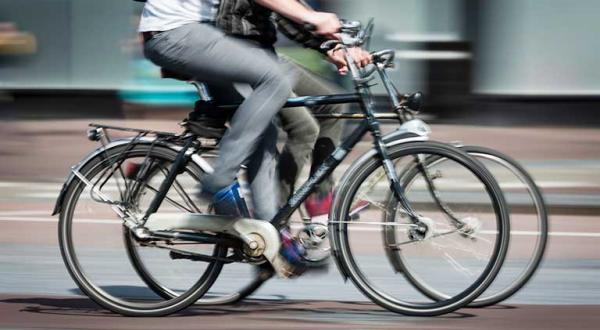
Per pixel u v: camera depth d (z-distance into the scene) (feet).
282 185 57.36
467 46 148.77
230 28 54.34
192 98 153.28
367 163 56.85
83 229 58.54
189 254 57.88
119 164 57.77
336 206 57.00
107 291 58.90
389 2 147.95
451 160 56.39
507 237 56.08
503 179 57.21
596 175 113.60
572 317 58.90
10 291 65.41
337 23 55.11
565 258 76.89
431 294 57.57
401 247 57.47
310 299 63.31
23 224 90.63
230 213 56.70
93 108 158.20
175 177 57.52
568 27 149.28
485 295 59.41
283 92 54.65
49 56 163.43
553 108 150.00
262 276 58.29
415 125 56.65
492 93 149.69
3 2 162.40
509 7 148.15
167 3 54.44
